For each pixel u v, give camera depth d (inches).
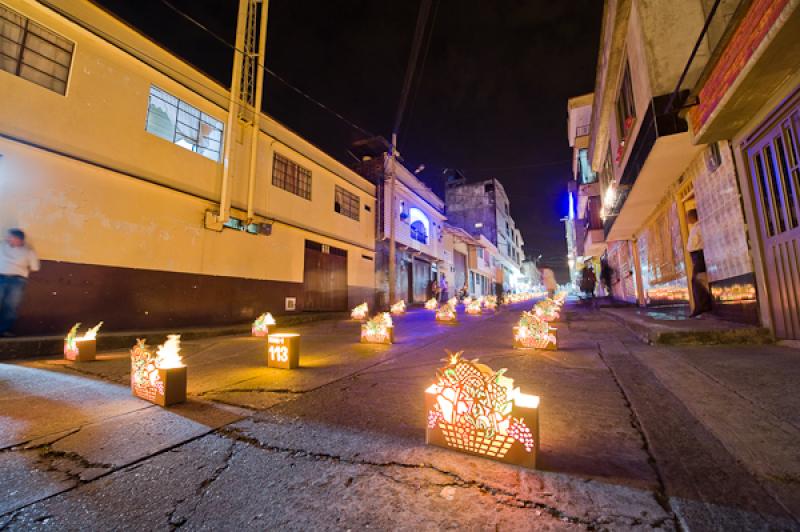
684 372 157.3
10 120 273.7
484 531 63.7
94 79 326.3
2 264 264.5
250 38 480.1
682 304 349.7
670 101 231.0
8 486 82.1
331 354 253.1
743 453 84.0
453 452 95.0
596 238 736.3
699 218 283.9
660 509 67.4
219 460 94.3
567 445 96.7
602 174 554.6
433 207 1037.2
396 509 71.2
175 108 400.2
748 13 154.7
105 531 66.8
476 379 94.0
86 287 315.0
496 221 1770.4
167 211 384.2
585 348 244.7
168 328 374.3
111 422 121.5
